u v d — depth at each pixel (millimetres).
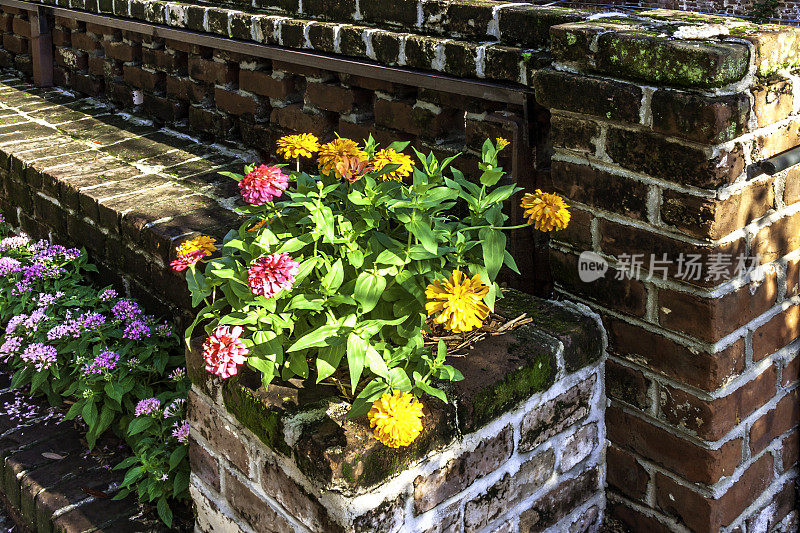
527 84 2447
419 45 2740
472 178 2732
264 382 2123
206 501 2492
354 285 2191
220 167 3666
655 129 2016
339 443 1940
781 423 2451
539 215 2129
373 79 3006
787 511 2609
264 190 2092
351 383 2035
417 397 2070
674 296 2156
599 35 2084
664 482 2396
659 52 1954
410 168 2336
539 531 2443
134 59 4273
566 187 2332
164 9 3844
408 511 2066
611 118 2105
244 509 2330
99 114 4500
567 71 2207
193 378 2371
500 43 2566
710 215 1986
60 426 3182
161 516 2629
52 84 5035
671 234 2098
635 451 2447
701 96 1910
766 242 2162
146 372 3150
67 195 3529
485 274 2207
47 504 2750
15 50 5289
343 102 3150
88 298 3348
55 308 3457
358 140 3162
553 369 2291
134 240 3203
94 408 2975
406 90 2967
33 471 2914
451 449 2107
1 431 3156
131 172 3643
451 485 2145
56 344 3285
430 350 2277
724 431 2240
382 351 2170
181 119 4148
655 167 2066
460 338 2348
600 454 2535
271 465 2146
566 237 2389
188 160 3762
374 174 2307
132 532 2627
